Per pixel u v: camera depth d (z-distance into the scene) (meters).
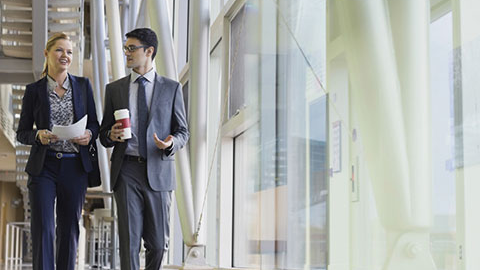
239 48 6.73
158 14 6.30
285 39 2.25
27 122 3.81
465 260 1.56
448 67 1.59
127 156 3.74
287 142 2.24
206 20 6.51
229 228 7.05
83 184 3.79
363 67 1.72
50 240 3.68
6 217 26.73
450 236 1.58
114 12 8.41
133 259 3.69
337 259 1.90
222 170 7.13
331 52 1.90
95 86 9.97
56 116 3.80
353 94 1.77
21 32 11.13
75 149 3.77
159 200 3.75
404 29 1.65
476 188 1.58
